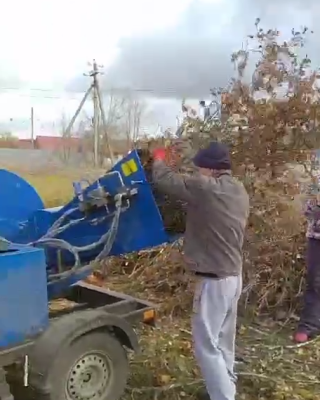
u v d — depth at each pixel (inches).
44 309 147.6
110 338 155.7
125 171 166.9
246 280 234.7
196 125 249.6
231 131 246.7
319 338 210.8
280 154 243.4
